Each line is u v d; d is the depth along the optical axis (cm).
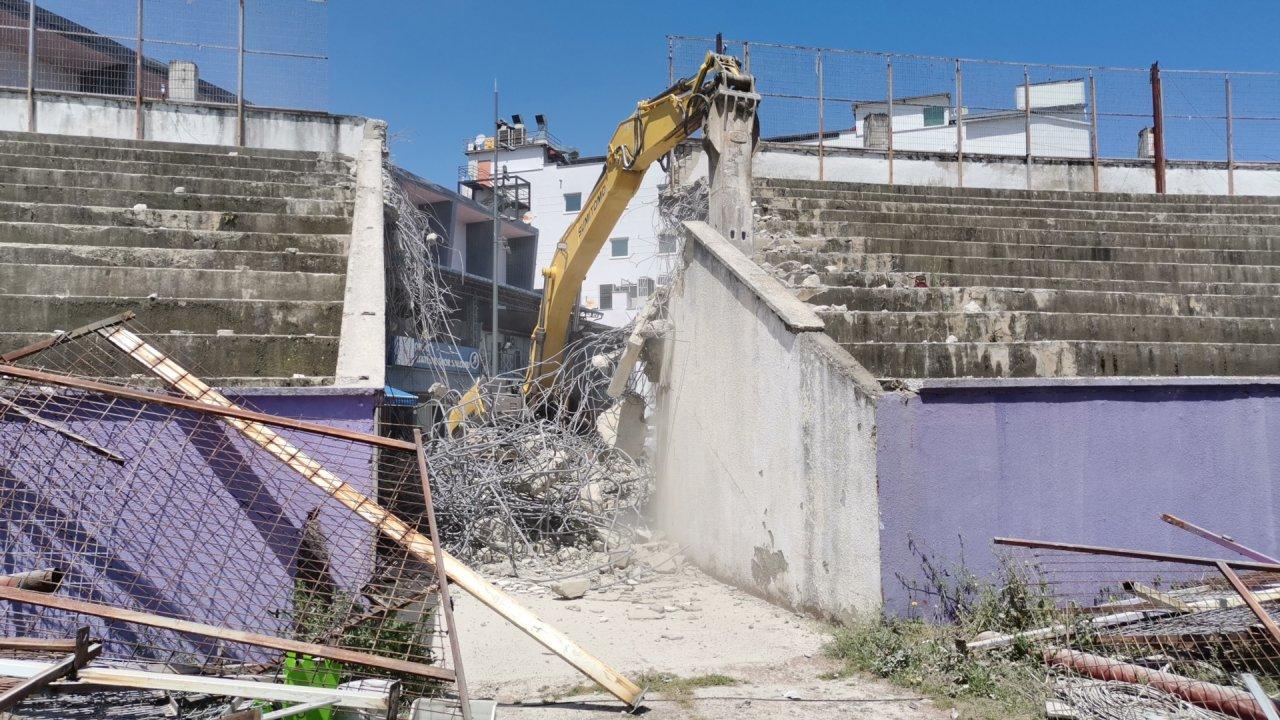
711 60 923
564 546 951
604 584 815
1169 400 671
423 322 1172
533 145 4288
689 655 570
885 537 577
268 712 390
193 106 1445
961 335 800
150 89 1538
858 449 599
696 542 891
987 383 617
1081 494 640
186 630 396
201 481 539
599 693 490
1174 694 438
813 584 657
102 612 395
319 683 421
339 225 982
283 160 1222
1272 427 691
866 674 520
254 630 517
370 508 508
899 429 589
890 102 1742
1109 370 742
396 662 395
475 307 2592
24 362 600
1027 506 624
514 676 520
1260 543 680
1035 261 1019
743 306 785
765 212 1171
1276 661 461
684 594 767
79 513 518
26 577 472
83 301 684
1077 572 624
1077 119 1814
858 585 597
